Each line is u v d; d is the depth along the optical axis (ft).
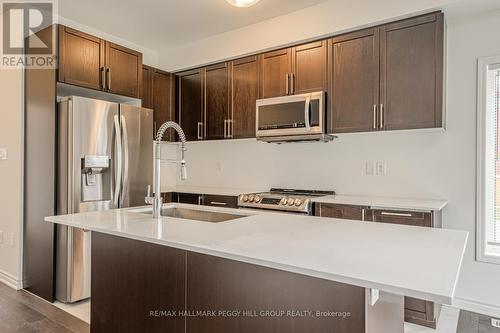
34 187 9.88
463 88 9.09
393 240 4.40
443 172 9.40
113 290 5.85
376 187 10.43
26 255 10.20
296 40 10.57
